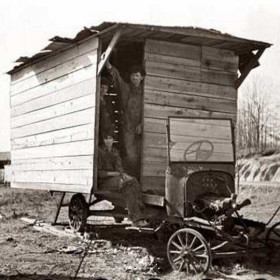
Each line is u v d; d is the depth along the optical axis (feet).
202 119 38.91
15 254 39.78
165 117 44.01
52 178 48.88
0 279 31.78
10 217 64.08
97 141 41.81
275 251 36.29
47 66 50.88
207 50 46.24
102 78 47.42
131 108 44.04
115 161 43.32
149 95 43.45
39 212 70.38
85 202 48.16
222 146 39.47
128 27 39.70
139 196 40.01
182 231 33.73
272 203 86.63
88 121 42.83
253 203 88.63
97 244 43.60
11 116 59.31
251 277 32.53
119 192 40.96
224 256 33.30
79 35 42.68
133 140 44.14
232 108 47.32
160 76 43.96
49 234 49.88
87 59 43.57
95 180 41.55
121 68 50.31
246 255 34.53
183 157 37.50
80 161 43.73
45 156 50.52
